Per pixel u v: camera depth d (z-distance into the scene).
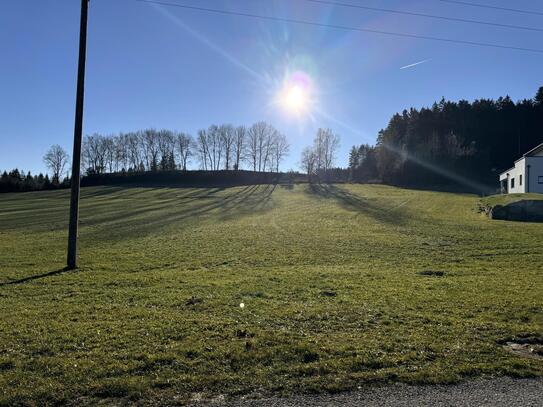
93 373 6.12
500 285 12.23
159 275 14.89
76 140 16.73
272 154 126.81
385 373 6.09
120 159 130.38
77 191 17.08
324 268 16.11
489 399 5.37
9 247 24.42
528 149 109.69
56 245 24.91
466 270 15.26
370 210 45.22
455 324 8.45
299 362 6.52
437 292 11.38
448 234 26.08
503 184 66.44
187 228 33.44
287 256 19.59
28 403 5.32
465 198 57.47
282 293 11.60
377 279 13.59
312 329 8.18
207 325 8.39
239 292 11.68
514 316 9.05
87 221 41.12
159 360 6.60
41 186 112.69
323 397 5.44
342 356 6.73
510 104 121.00
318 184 93.50
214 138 127.75
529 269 15.25
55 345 7.32
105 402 5.36
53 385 5.74
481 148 107.62
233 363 6.48
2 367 6.41
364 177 113.50
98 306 10.25
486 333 7.89
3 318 9.20
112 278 14.37
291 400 5.37
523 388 5.68
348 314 9.22
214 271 15.91
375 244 22.94
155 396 5.48
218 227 33.50
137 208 55.19
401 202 54.25
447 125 119.81
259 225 34.25
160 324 8.49
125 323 8.60
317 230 30.09
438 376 6.00
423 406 5.18
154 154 131.00
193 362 6.52
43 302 11.00
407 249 21.08
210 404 5.29
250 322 8.66
